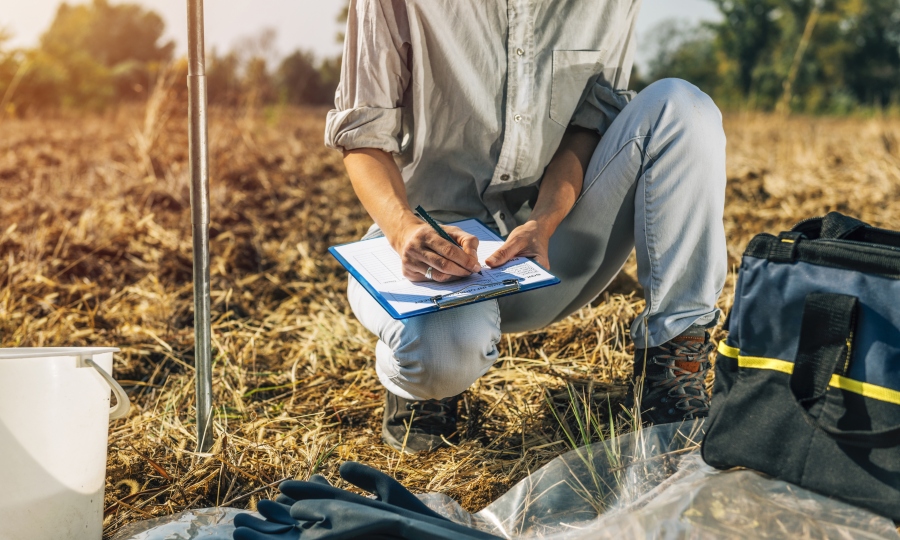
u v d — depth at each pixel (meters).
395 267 1.66
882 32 24.28
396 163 1.97
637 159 1.76
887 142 6.80
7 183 5.31
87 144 7.70
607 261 1.97
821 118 13.24
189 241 3.83
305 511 1.34
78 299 3.20
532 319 2.00
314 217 4.53
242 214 4.51
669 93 1.74
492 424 2.03
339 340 2.68
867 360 1.26
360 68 1.79
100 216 4.07
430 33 1.75
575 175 1.87
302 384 2.41
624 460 1.59
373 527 1.26
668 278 1.73
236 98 9.09
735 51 24.73
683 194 1.71
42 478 1.33
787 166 5.99
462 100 1.81
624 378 2.20
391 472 1.80
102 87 16.67
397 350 1.72
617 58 1.95
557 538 1.35
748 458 1.34
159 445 1.92
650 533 1.24
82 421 1.39
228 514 1.56
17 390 1.29
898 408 1.22
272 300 3.29
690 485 1.35
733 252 3.50
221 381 2.36
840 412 1.28
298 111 12.10
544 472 1.60
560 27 1.85
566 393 2.13
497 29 1.79
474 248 1.59
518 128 1.82
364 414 2.18
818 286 1.31
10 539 1.31
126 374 2.56
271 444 1.94
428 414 1.93
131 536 1.53
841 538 1.19
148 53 33.38
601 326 2.45
